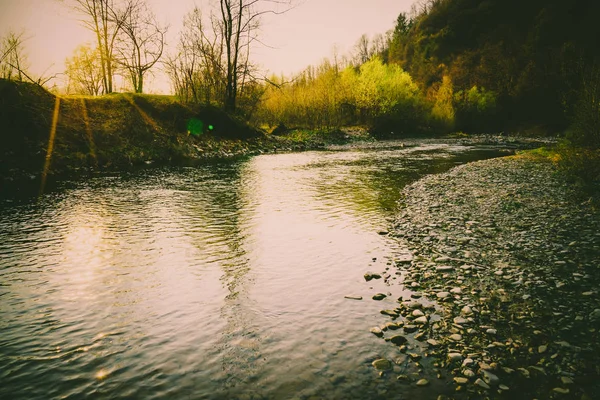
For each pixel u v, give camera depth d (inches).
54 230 333.4
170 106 1049.5
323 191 514.3
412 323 176.1
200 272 240.2
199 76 1291.8
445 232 319.9
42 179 615.2
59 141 743.7
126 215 386.6
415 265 249.3
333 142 1515.7
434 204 425.4
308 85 2180.1
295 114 1915.6
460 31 4411.9
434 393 129.1
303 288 216.2
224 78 1306.6
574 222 335.0
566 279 221.3
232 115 1240.8
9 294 209.3
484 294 205.5
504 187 508.7
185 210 408.5
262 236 315.6
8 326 175.2
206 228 339.6
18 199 462.0
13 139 681.0
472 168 711.1
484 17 4232.3
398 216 377.4
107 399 127.1
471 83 3275.1
